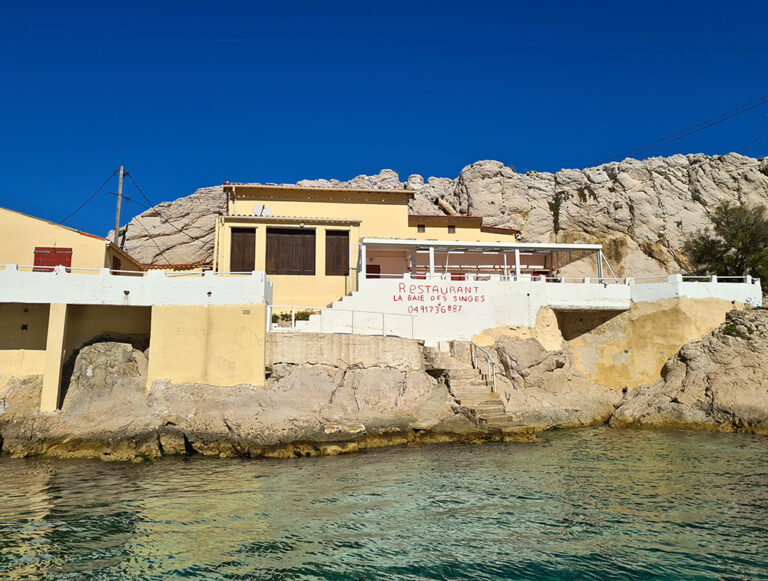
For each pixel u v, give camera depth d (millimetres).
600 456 19359
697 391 26078
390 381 23781
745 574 9492
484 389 24688
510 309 29844
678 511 12977
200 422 20500
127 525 12180
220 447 20047
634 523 12133
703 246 41250
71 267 23891
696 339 28391
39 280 21953
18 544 11055
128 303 22359
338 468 17703
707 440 22375
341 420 21312
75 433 20375
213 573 9680
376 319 28156
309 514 12867
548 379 28219
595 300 30641
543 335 29609
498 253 33531
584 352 31250
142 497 14461
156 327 22250
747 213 40000
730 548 10664
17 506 13680
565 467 17641
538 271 37094
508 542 11055
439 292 29297
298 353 23141
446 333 28969
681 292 29125
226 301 22656
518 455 19562
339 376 23250
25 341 22938
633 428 25953
